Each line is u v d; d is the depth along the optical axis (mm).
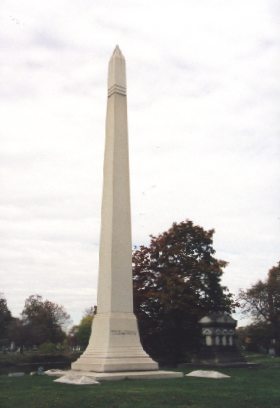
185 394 15734
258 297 69562
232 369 30469
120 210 26531
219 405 13922
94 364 23391
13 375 26922
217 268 41594
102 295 25688
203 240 43344
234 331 35250
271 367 32719
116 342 24156
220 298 42500
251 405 14109
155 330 42000
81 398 14727
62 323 128250
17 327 99000
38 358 51000
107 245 26062
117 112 28172
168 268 41906
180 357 41281
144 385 18656
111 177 26906
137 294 42031
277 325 67812
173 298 39594
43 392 16156
